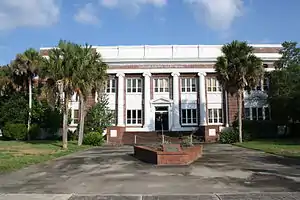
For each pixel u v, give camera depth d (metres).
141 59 43.53
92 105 39.91
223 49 33.34
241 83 32.53
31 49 38.41
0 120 39.91
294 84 36.22
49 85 27.66
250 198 8.58
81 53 27.94
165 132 41.00
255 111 43.25
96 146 31.30
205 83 43.59
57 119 39.91
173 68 43.69
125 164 16.38
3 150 24.33
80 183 11.15
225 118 43.00
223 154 21.14
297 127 39.25
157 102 43.28
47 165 16.19
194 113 43.56
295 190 9.57
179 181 11.26
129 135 39.59
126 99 43.78
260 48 44.38
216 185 10.47
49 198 8.85
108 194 9.33
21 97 39.91
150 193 9.41
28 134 38.38
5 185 10.84
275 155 20.16
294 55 38.72
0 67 40.44
